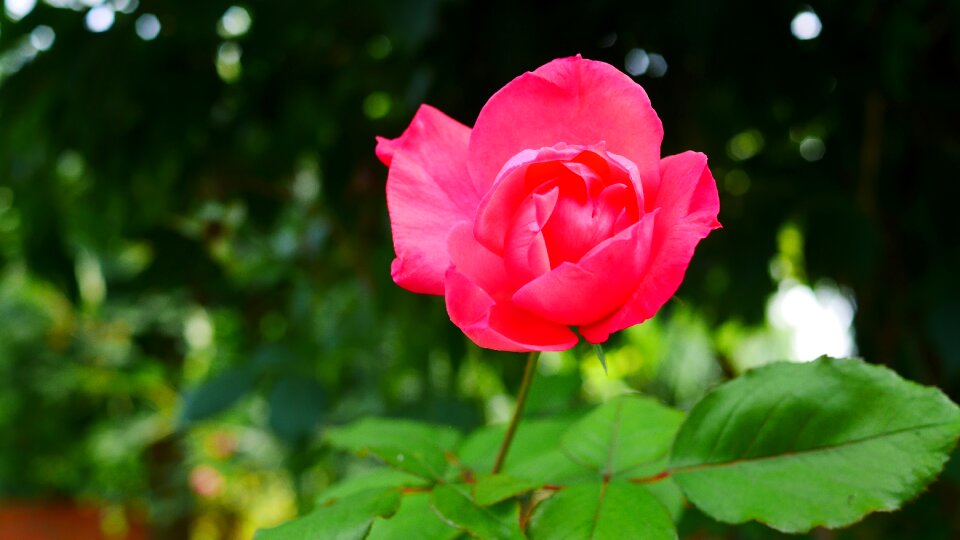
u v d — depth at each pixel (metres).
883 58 0.57
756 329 0.88
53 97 0.71
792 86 0.62
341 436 0.34
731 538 0.49
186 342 1.49
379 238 0.79
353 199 0.77
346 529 0.25
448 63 0.62
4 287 2.06
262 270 0.86
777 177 0.67
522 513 0.26
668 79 0.65
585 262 0.24
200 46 0.68
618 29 0.61
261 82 0.72
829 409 0.26
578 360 0.39
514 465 0.32
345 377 0.79
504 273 0.25
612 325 0.24
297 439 0.59
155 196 0.83
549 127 0.26
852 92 0.62
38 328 2.08
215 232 0.85
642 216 0.24
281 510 1.80
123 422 1.79
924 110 0.62
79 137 0.72
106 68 0.66
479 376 0.80
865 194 0.64
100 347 1.93
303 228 0.86
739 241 0.66
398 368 0.80
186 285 0.89
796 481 0.26
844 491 0.25
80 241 0.91
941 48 0.61
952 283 0.56
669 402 1.10
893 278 0.65
